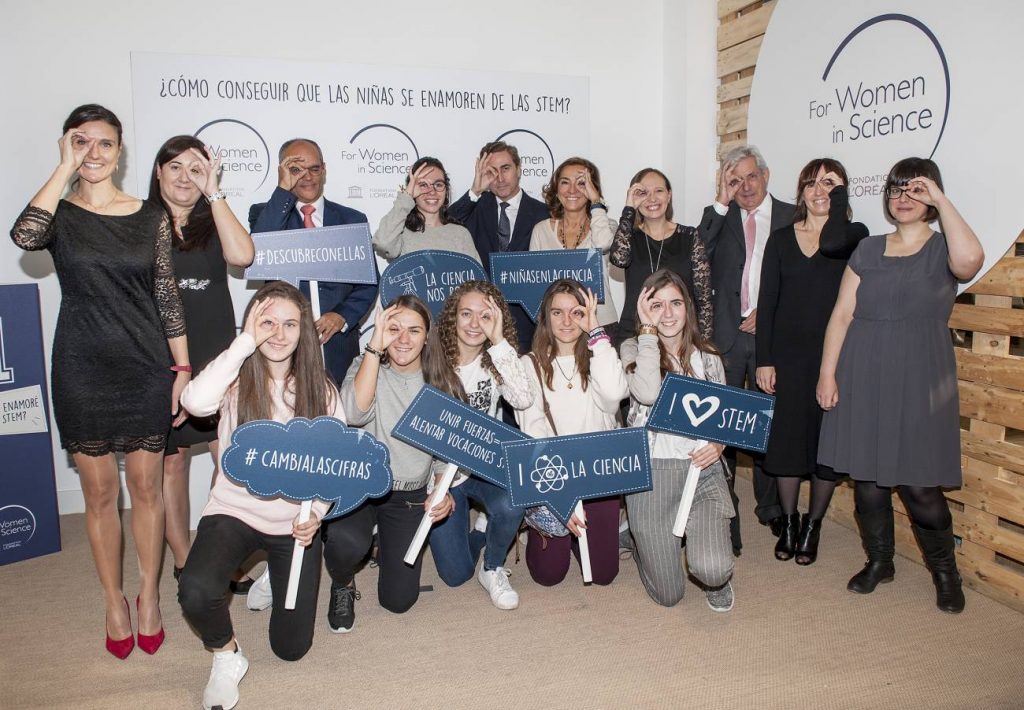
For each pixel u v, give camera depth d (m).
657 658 2.71
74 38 3.97
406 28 4.47
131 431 2.61
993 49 2.98
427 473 2.93
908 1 3.34
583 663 2.69
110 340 2.55
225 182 4.21
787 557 3.52
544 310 3.01
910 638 2.85
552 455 2.85
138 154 4.07
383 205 4.50
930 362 2.93
